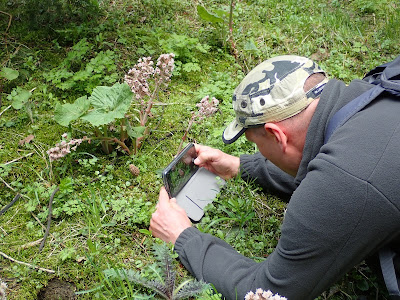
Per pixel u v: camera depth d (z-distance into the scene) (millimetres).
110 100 2646
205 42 3770
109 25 3697
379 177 1571
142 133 2725
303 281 1764
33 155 2775
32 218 2463
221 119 3143
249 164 2668
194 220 2506
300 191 1711
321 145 1832
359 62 3807
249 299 1596
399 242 1742
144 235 2430
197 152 2691
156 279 2129
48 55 3391
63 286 2199
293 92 1845
